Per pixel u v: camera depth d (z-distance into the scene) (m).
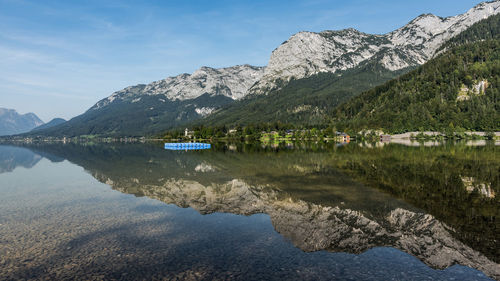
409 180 35.62
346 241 15.68
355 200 25.59
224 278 11.41
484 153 73.56
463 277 11.55
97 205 24.42
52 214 21.45
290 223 19.08
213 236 16.50
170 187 32.72
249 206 23.80
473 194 27.70
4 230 17.62
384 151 86.38
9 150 127.19
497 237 16.27
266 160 64.12
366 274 11.71
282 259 13.27
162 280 11.34
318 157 69.56
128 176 41.81
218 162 61.59
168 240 15.85
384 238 16.22
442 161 55.72
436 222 19.05
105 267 12.53
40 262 13.08
